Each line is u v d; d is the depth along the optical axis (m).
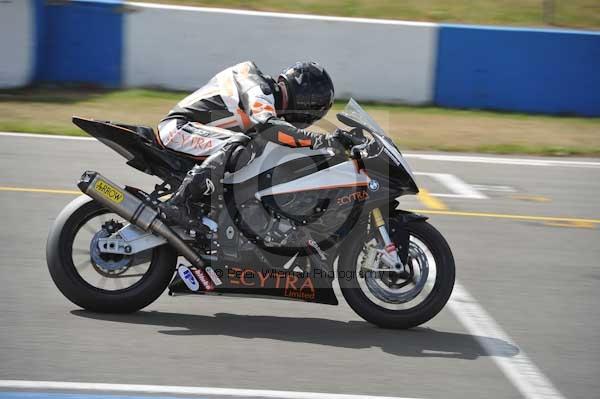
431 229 19.27
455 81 50.84
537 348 19.02
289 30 49.91
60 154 37.06
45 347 17.36
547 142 45.59
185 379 16.12
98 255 19.05
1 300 20.09
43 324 18.67
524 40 50.41
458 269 24.91
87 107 46.06
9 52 48.19
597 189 37.00
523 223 30.80
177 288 19.14
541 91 51.12
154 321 19.34
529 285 23.84
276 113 19.62
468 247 27.30
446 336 19.48
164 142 19.45
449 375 17.14
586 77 51.00
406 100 50.88
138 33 49.62
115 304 19.28
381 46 50.19
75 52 49.66
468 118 49.31
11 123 42.06
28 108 45.25
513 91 51.09
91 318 19.22
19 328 18.36
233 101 19.42
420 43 50.25
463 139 45.06
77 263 21.83
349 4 59.16
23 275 22.06
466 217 31.08
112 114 44.78
